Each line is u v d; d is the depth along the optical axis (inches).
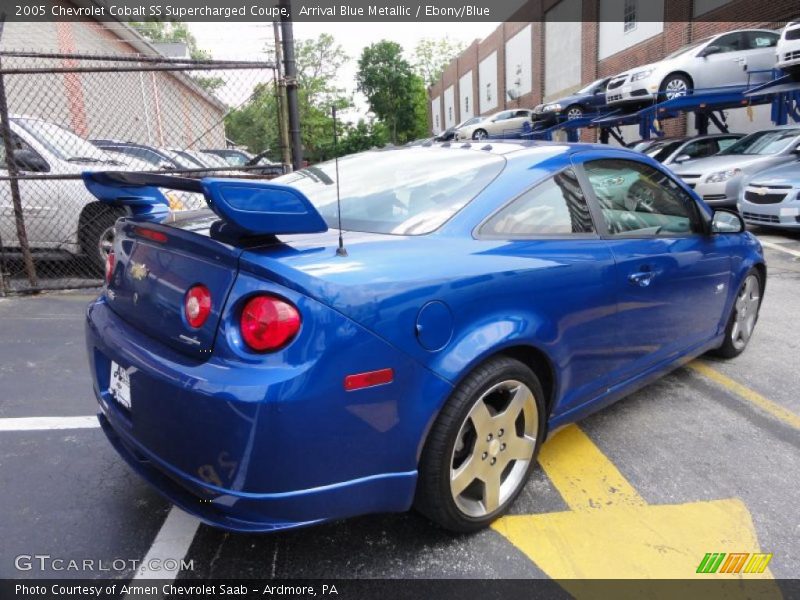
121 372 87.5
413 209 97.7
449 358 82.2
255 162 313.0
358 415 74.7
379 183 109.1
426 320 79.8
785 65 455.5
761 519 99.0
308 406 70.7
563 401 104.7
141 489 106.7
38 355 173.0
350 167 123.1
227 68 239.1
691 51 544.7
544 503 103.3
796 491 107.2
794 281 259.6
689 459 118.1
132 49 625.0
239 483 72.0
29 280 242.2
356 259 78.9
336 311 72.8
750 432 129.2
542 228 102.2
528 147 116.3
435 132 2069.4
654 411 139.4
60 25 510.3
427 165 112.6
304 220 76.7
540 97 1138.0
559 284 97.9
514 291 90.7
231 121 314.8
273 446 70.3
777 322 205.5
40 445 121.8
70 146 257.4
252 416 69.2
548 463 116.8
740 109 669.9
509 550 91.4
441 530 96.0
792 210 329.7
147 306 86.0
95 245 249.6
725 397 146.6
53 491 105.8
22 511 99.9
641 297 116.7
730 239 152.6
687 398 146.3
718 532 95.8
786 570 87.4
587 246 106.9
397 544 92.4
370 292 75.6
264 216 73.3
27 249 239.5
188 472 76.3
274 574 86.0
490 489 93.6
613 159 122.8
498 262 90.2
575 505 102.8
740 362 169.3
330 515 76.7
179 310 79.3
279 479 72.0
